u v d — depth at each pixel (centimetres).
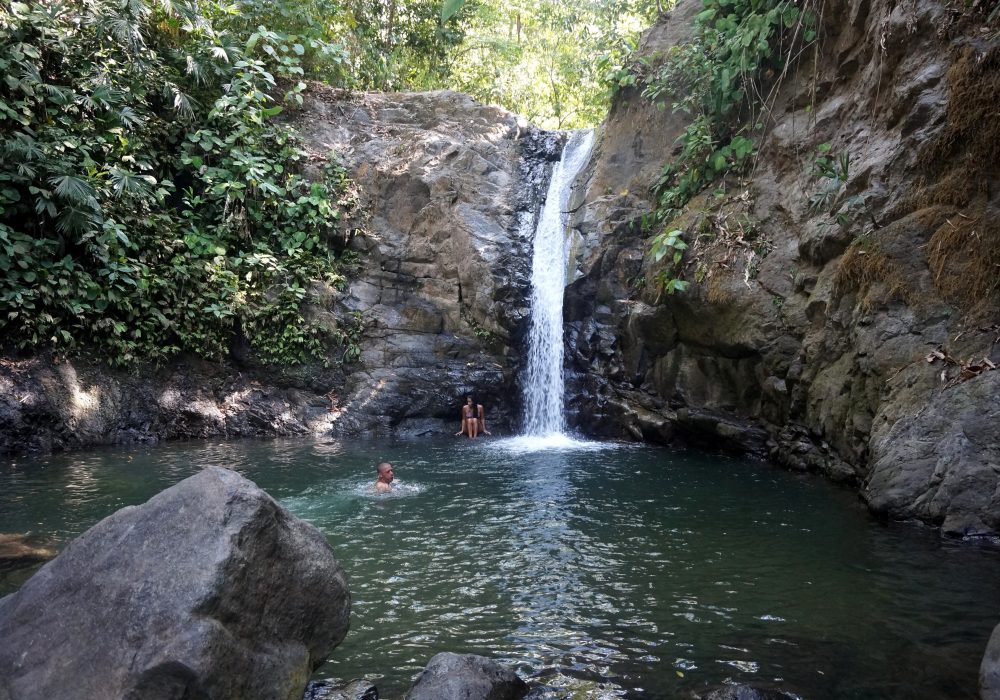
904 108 1025
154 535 359
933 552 689
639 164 1691
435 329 1648
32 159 1274
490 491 977
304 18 1900
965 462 763
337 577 406
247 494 372
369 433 1521
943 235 903
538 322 1658
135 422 1354
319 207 1656
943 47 995
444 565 674
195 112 1630
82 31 1491
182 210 1593
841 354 1055
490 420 1602
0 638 343
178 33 1669
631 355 1514
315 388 1566
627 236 1602
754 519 830
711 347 1330
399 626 535
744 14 1419
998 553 682
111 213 1373
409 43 2433
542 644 502
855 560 675
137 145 1460
